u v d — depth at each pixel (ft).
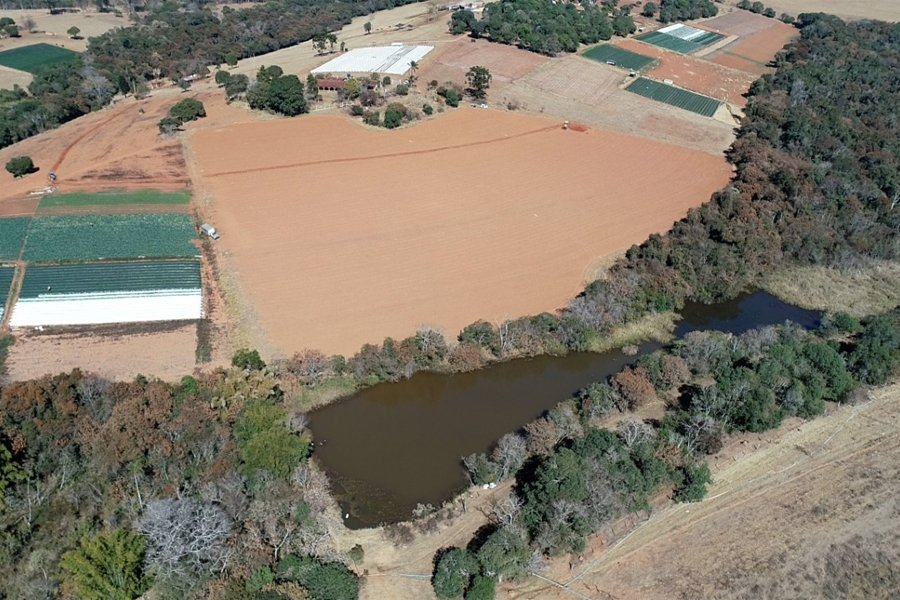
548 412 258.98
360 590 192.75
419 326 308.19
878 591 192.65
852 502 221.05
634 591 191.62
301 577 186.29
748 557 201.67
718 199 393.91
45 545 197.16
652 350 305.32
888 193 419.13
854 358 273.13
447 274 344.90
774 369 259.39
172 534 187.21
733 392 247.50
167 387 246.88
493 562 188.85
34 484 211.61
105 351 280.10
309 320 307.99
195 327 297.94
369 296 325.83
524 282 342.44
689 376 277.44
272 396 256.93
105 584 176.35
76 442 222.07
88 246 342.64
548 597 189.98
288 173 428.56
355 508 222.07
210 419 231.09
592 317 306.76
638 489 211.41
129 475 214.28
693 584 193.47
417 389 279.49
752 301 344.28
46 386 234.79
